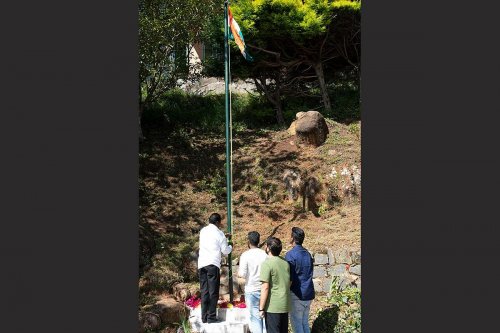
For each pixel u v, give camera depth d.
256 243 7.16
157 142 13.46
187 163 12.75
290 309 6.71
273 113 15.16
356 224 10.59
